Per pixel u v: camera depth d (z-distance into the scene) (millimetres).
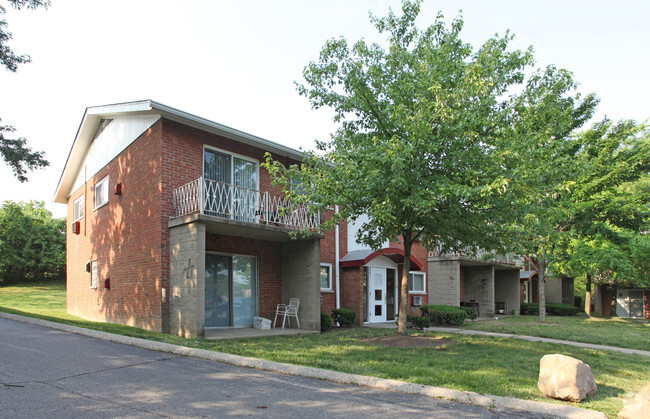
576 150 16719
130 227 12828
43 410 4504
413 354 8703
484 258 15836
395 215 9492
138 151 12680
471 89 8633
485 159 8961
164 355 7578
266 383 6031
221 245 12500
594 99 16938
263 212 12781
